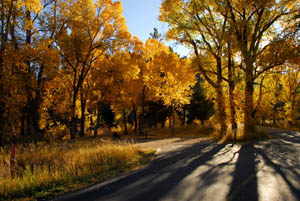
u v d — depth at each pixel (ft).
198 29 55.88
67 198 16.34
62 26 69.62
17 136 58.65
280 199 13.99
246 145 40.14
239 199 14.20
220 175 20.07
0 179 20.31
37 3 54.08
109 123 133.49
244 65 50.78
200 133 81.87
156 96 92.38
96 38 79.82
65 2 68.28
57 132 85.76
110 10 75.41
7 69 48.65
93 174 23.49
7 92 48.80
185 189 16.60
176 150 38.19
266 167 22.49
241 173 20.52
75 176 22.59
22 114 62.28
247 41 56.34
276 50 46.57
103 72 79.51
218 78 56.29
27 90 55.16
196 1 54.44
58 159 27.99
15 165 24.11
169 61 78.43
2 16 47.67
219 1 50.62
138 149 38.58
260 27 54.29
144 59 93.86
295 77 112.88
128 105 102.22
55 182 20.80
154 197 15.24
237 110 50.90
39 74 63.16
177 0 54.34
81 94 87.40
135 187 17.87
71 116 74.64
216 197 14.70
